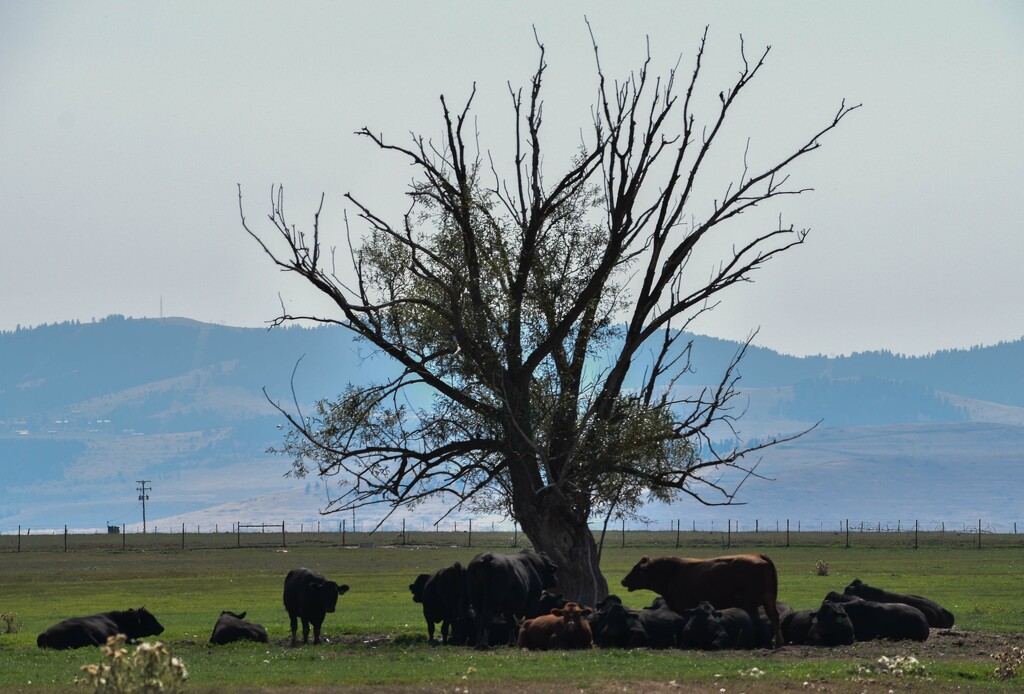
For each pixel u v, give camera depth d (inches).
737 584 1673.2
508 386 2089.1
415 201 2210.9
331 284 2111.2
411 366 2130.9
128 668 871.1
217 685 1178.6
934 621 1907.0
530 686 1179.3
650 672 1275.8
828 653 1525.6
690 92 2185.0
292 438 2127.2
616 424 2089.1
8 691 1170.6
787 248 2233.0
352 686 1178.6
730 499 2076.8
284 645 1865.2
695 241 2198.6
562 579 2113.7
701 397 2166.6
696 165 2207.2
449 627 2121.1
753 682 1212.5
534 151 2188.7
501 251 2151.8
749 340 2181.3
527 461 2121.1
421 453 2121.1
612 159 2151.8
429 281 2159.2
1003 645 1648.6
